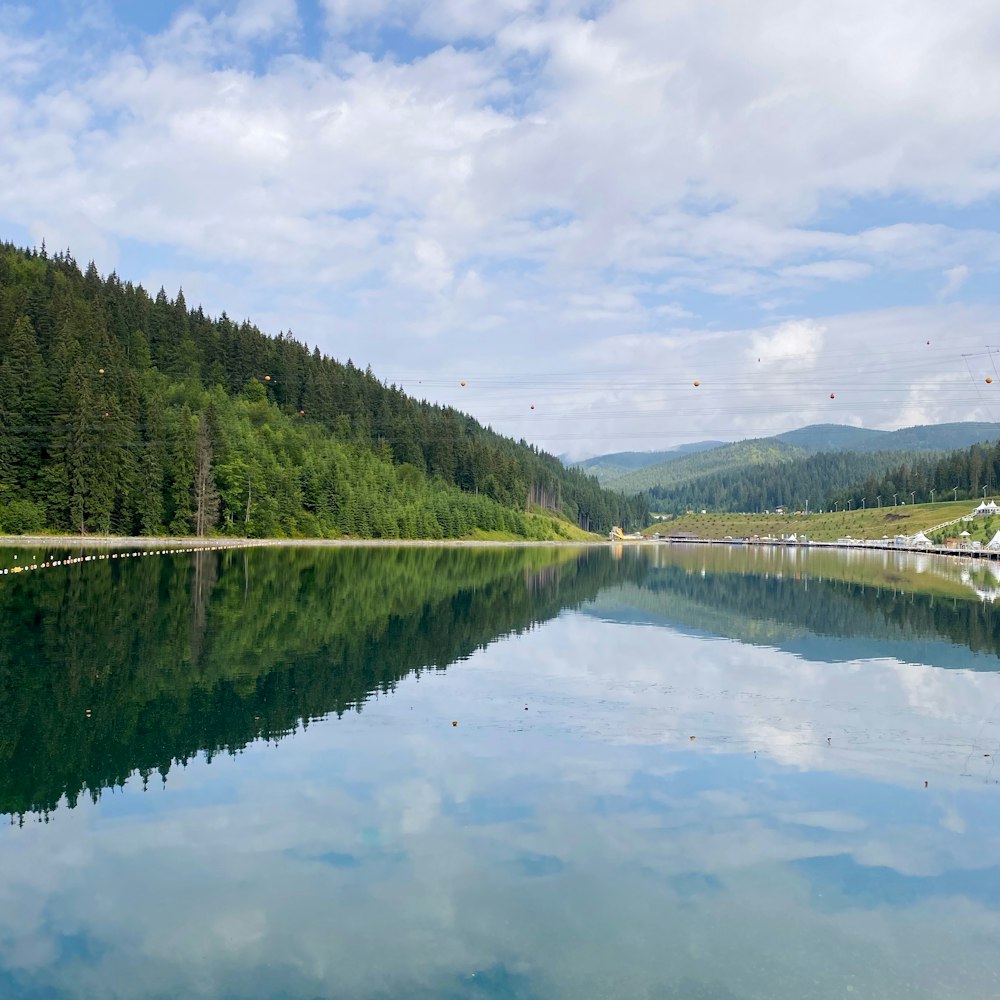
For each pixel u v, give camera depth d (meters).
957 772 22.27
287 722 25.91
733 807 19.62
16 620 42.59
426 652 37.81
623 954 13.48
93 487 112.06
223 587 61.47
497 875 16.06
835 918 14.74
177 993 12.34
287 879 15.81
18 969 12.95
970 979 12.98
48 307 149.25
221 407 163.25
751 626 49.88
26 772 21.25
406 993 12.39
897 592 78.44
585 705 28.53
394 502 179.12
